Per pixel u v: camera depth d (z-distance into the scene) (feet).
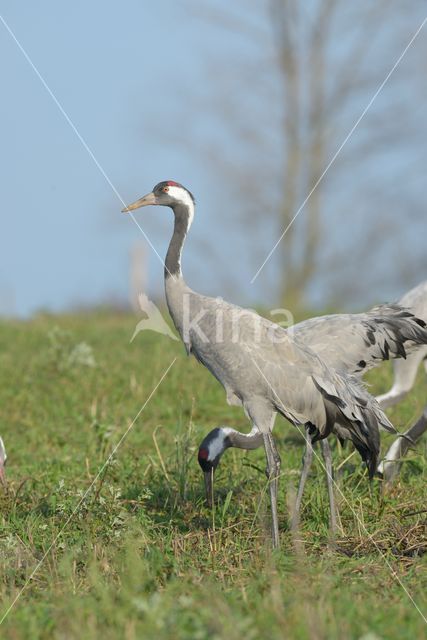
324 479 41.45
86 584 31.71
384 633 26.37
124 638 25.89
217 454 37.86
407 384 48.14
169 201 38.91
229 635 25.22
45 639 26.91
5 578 32.89
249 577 31.96
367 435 37.88
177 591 30.07
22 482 42.37
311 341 40.70
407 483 42.65
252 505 39.81
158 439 51.90
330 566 32.78
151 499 41.04
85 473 45.55
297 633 25.79
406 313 42.63
